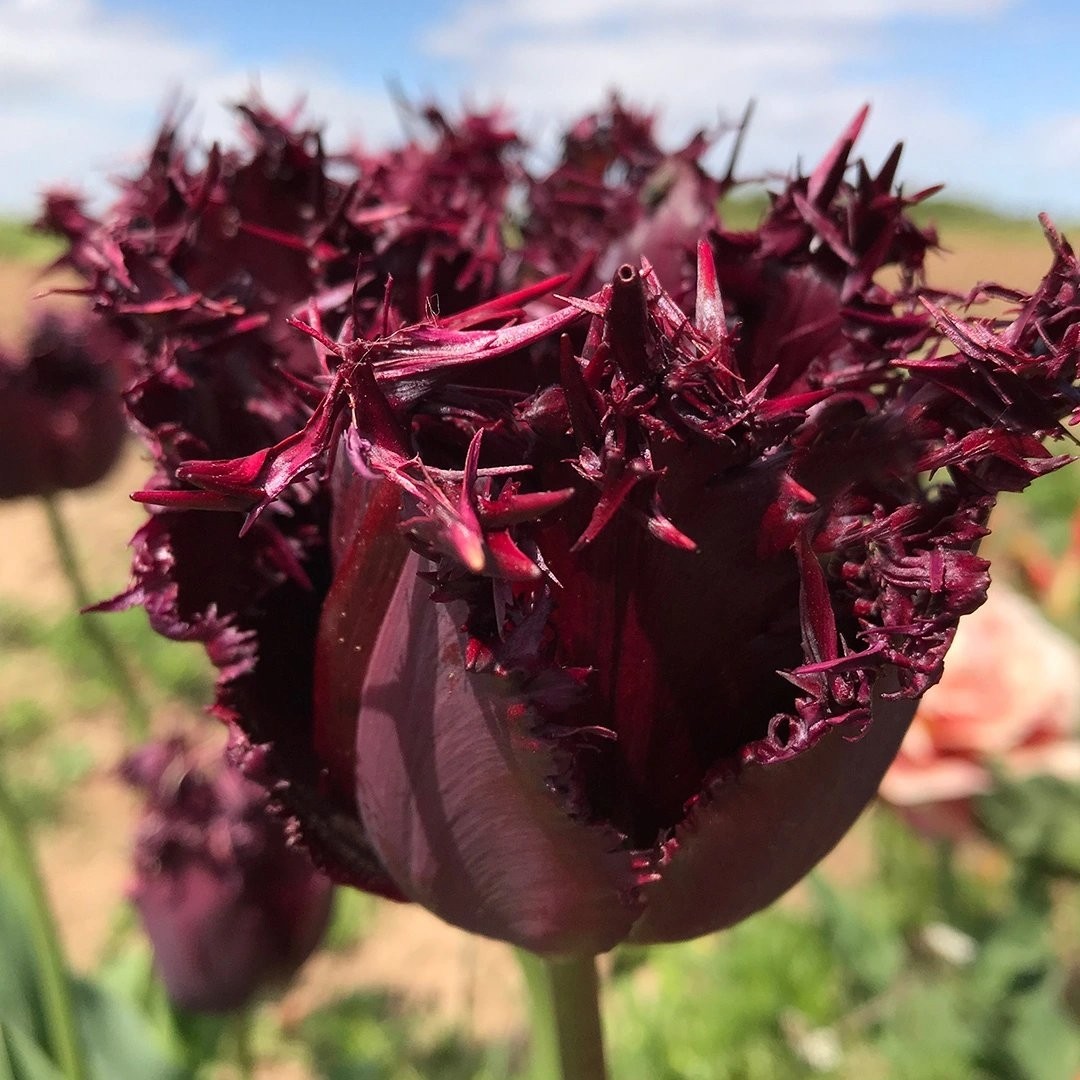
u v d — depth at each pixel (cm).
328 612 10
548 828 10
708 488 9
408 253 14
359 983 41
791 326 12
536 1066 14
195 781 22
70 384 28
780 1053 26
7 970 21
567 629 9
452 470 8
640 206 15
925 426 9
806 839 10
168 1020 25
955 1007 24
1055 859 23
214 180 12
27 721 59
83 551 81
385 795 10
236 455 12
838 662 9
